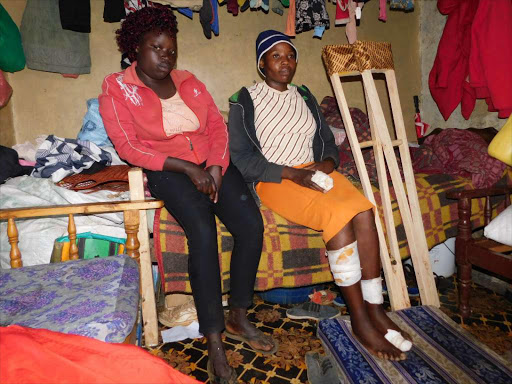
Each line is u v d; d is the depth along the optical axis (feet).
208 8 8.50
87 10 8.43
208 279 5.21
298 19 9.30
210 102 6.48
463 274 6.73
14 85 9.15
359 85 12.06
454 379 4.83
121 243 6.15
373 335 5.38
